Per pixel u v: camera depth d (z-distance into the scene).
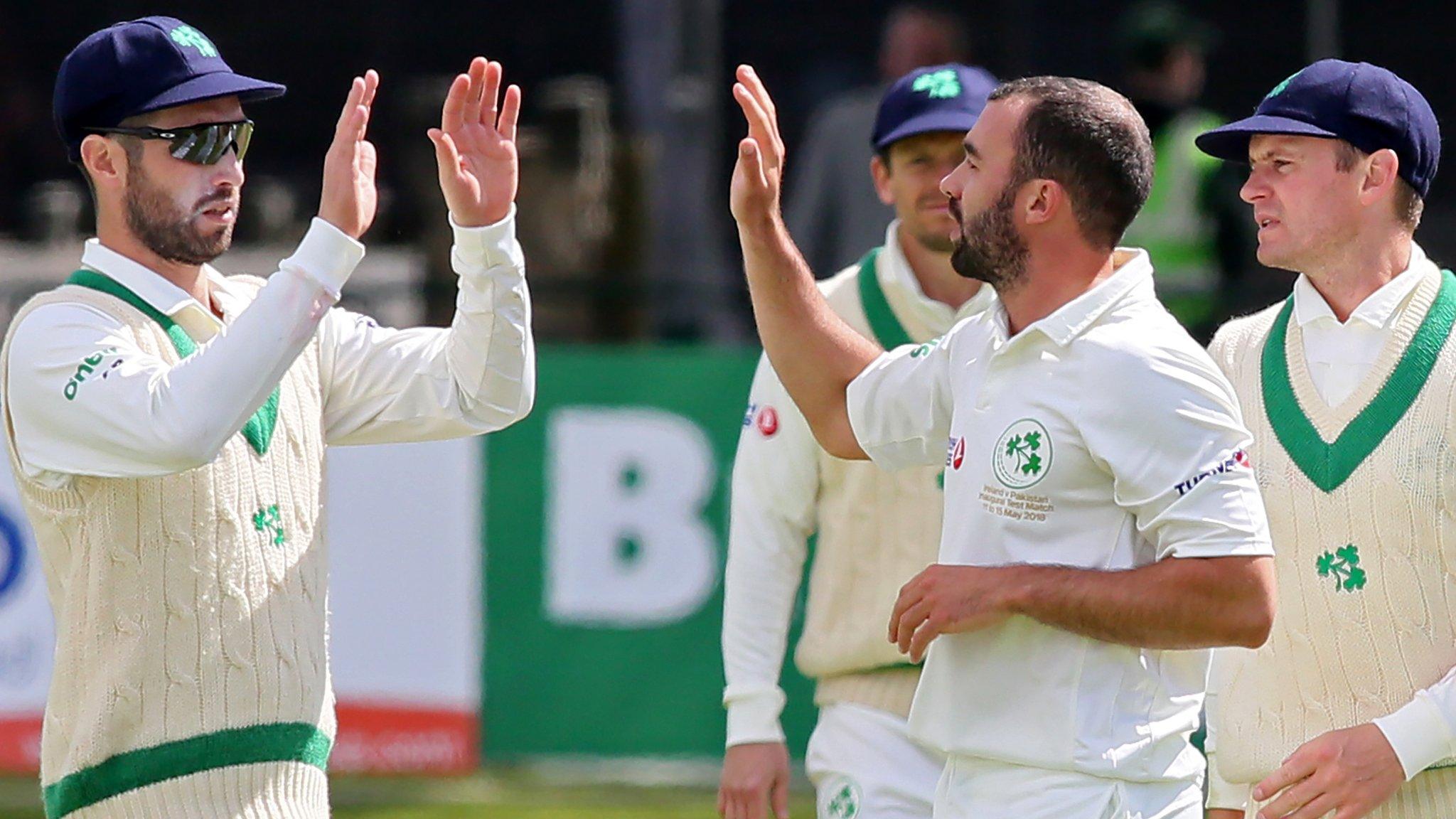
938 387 12.54
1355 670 12.73
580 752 24.25
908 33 27.86
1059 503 11.54
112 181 12.23
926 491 15.20
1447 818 12.59
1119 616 11.23
